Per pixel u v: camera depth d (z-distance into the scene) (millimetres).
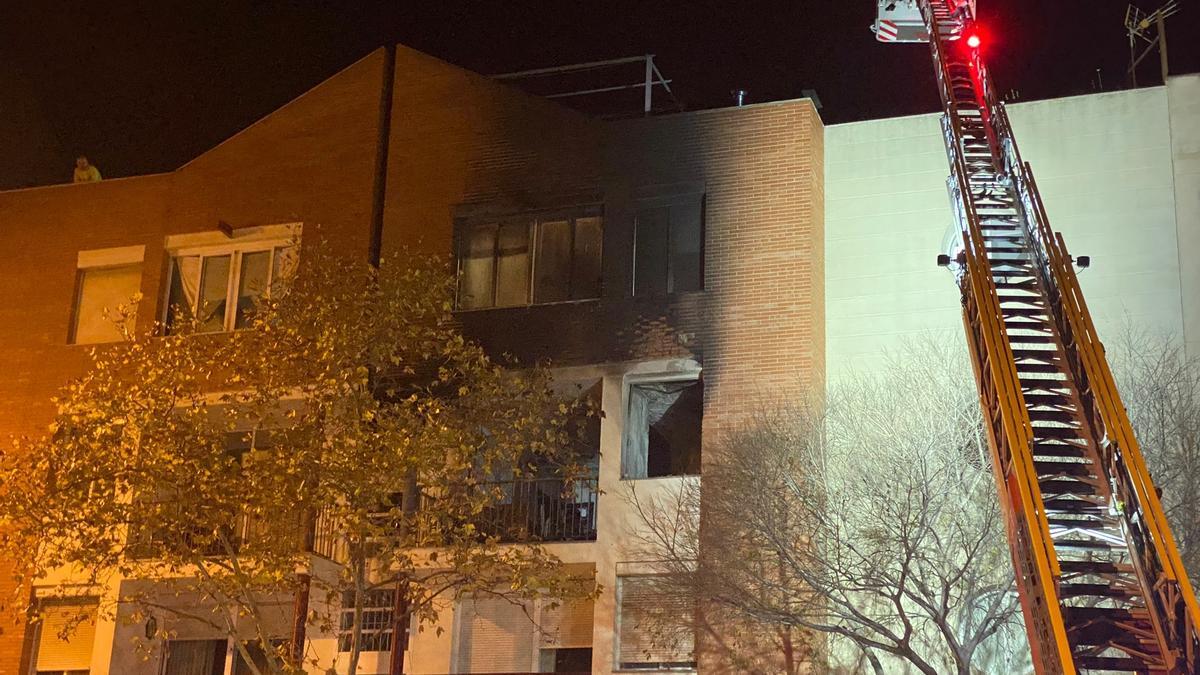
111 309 26906
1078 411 15367
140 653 23156
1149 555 13219
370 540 19219
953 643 16625
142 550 18594
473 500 18922
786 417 20719
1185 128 21609
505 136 24891
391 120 25781
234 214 26344
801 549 18594
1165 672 12977
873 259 22672
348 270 20359
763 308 22266
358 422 18516
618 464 22219
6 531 23906
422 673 22312
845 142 23469
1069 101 22328
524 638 22312
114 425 19062
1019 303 19312
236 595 19203
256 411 19250
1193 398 19234
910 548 17328
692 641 20766
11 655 24641
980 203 20203
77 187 27703
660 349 22719
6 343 27031
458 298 24438
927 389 19922
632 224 23703
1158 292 20984
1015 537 14727
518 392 20078
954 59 24219
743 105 24828
